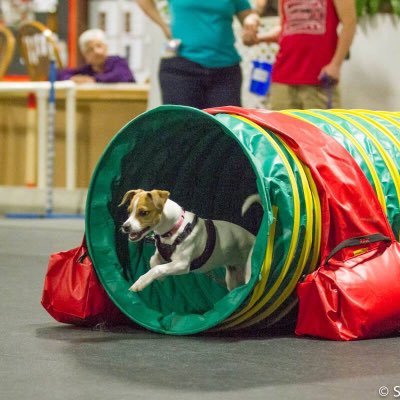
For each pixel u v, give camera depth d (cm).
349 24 1244
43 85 1989
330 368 691
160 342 789
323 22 1266
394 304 794
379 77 1590
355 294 784
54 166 2056
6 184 2095
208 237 824
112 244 857
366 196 818
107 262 848
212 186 966
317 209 795
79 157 2036
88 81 2011
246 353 744
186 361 713
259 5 1547
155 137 869
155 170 910
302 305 796
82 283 850
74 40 2422
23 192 2069
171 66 1285
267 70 1681
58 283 859
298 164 802
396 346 770
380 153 875
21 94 2045
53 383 642
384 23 1576
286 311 834
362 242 805
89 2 2420
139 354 738
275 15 1645
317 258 805
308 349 758
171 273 809
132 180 889
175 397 605
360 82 1596
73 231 1686
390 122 961
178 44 1273
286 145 812
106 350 754
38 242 1519
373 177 847
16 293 1039
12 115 2066
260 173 755
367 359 721
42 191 2056
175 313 836
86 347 766
